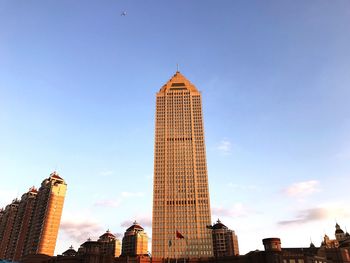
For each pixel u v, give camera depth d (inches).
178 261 5585.6
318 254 5378.9
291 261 4416.8
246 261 4955.7
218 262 5324.8
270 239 4559.5
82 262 4958.2
